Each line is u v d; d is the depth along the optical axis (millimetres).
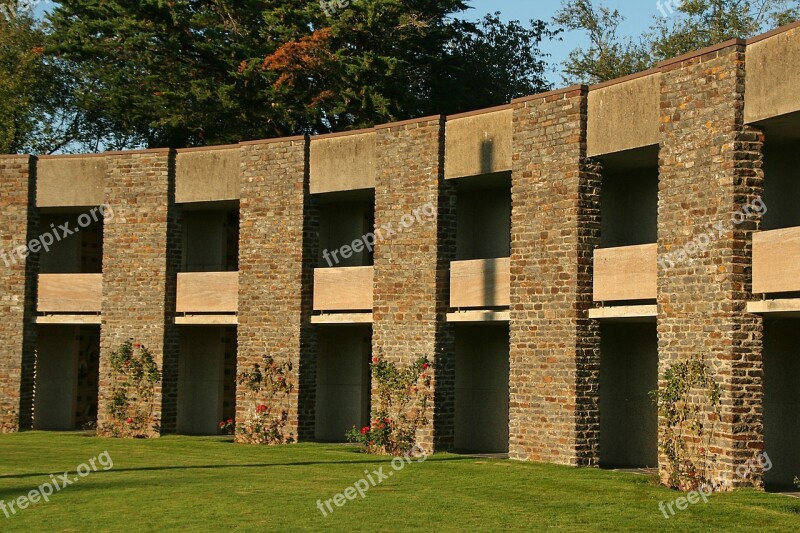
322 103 38312
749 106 18750
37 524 16016
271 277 27266
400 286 25109
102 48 38906
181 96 38531
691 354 19406
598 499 17875
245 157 27875
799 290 17812
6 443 27094
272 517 16375
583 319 21938
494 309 24344
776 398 20250
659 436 19875
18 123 45250
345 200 28344
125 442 27297
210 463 22906
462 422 26219
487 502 17625
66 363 31953
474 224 26281
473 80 44562
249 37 39344
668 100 20203
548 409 22344
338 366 28734
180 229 29094
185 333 30703
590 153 21938
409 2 39000
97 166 29766
